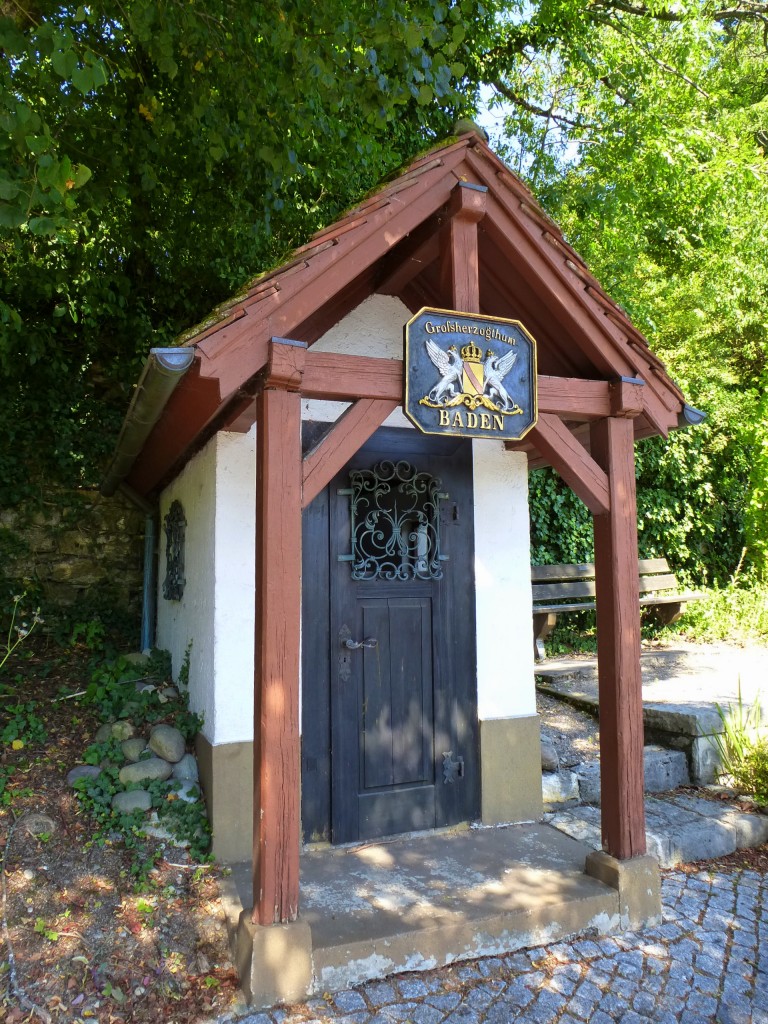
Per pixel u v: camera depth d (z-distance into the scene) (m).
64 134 4.82
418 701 4.12
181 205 5.97
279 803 2.74
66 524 6.53
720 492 9.80
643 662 7.29
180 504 4.86
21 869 3.12
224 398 2.77
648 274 10.93
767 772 4.64
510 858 3.69
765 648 8.09
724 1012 2.71
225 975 2.79
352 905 3.13
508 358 3.30
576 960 3.01
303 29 3.88
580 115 9.72
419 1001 2.70
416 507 4.23
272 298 2.81
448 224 3.30
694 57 9.64
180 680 4.54
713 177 9.28
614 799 3.43
